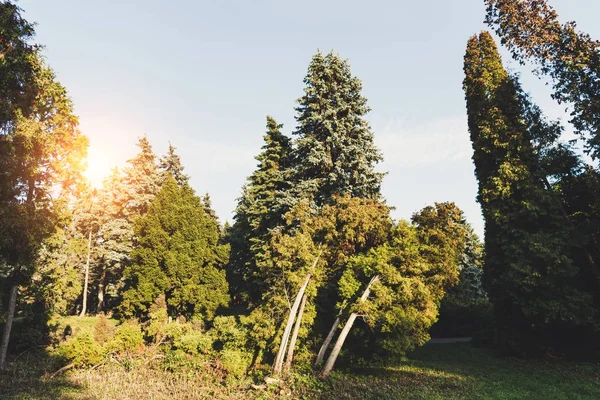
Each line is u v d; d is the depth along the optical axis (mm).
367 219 18531
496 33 22547
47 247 18031
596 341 22234
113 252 32406
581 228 21719
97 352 17266
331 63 25359
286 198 22922
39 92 16375
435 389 14984
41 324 20594
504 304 23766
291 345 17328
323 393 14281
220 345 19406
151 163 36062
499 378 17078
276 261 18500
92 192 35438
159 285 24625
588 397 13664
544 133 23203
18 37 15164
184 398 13453
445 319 35969
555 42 20328
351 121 24781
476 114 26875
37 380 14555
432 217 18422
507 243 22156
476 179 26672
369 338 18969
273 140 29938
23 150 15797
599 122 19625
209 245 28172
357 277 19547
